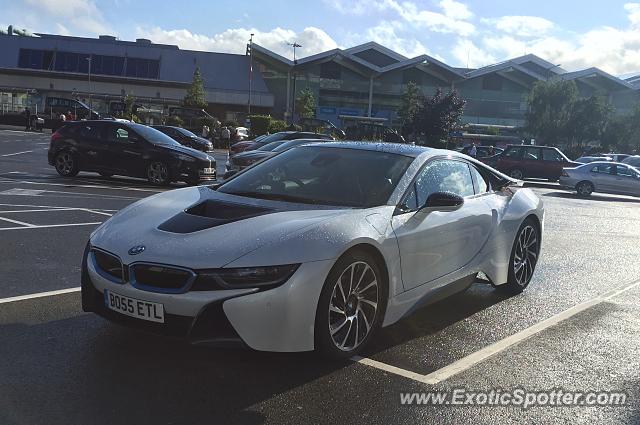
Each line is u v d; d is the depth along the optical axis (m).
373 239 3.59
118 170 14.09
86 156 14.23
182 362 3.52
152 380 3.26
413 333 4.30
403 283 3.91
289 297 3.14
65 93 66.12
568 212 14.13
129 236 3.48
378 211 3.84
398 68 71.31
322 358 3.52
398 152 4.57
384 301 3.78
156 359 3.54
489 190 5.30
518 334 4.40
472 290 5.66
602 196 21.48
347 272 3.49
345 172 4.32
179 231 3.45
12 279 5.17
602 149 50.56
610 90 73.56
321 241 3.32
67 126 14.52
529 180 27.64
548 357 3.94
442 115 54.62
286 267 3.16
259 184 4.37
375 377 3.46
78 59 68.44
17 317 4.18
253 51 70.44
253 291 3.10
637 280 6.54
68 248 6.51
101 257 3.49
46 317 4.20
